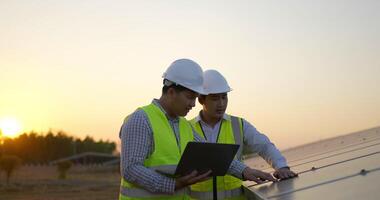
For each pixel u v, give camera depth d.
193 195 4.45
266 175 3.83
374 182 2.70
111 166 59.25
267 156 4.25
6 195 28.88
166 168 3.21
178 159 3.27
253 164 7.97
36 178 42.53
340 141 8.55
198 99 4.48
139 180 3.11
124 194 3.36
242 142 4.41
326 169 4.02
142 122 3.21
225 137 4.41
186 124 3.57
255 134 4.38
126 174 3.16
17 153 67.88
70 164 44.56
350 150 5.45
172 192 3.14
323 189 2.94
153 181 3.10
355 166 3.65
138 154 3.15
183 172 3.16
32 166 64.19
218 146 3.13
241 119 4.51
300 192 3.05
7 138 68.88
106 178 45.06
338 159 4.65
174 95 3.26
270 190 3.40
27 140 69.25
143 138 3.19
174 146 3.28
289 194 3.06
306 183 3.39
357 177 3.06
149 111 3.28
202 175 3.24
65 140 71.75
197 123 4.52
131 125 3.21
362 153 4.58
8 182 35.00
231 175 3.96
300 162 5.74
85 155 66.75
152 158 3.23
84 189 32.00
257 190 3.51
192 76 3.21
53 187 33.09
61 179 41.84
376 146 4.99
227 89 4.32
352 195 2.51
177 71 3.22
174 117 3.42
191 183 3.21
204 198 4.38
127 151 3.18
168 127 3.31
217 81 4.32
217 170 3.32
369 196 2.37
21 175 47.28
